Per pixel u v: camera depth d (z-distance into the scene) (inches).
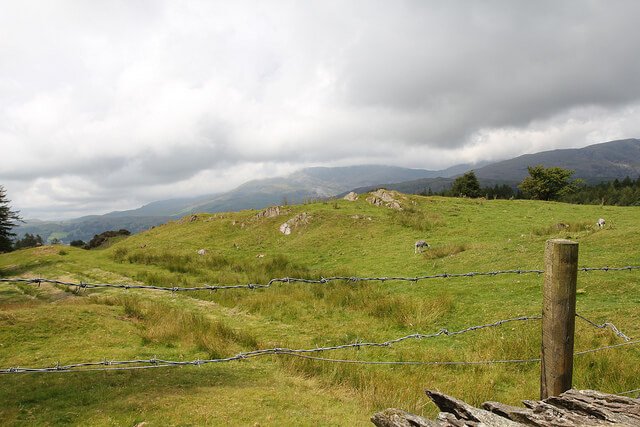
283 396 222.8
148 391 218.7
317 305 530.0
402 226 1209.4
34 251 1421.0
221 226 1514.5
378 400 219.5
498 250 739.4
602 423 101.7
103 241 2380.7
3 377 234.8
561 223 922.7
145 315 452.4
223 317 493.4
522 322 371.6
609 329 309.4
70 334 354.0
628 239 613.3
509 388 258.4
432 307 457.7
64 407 191.5
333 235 1201.4
